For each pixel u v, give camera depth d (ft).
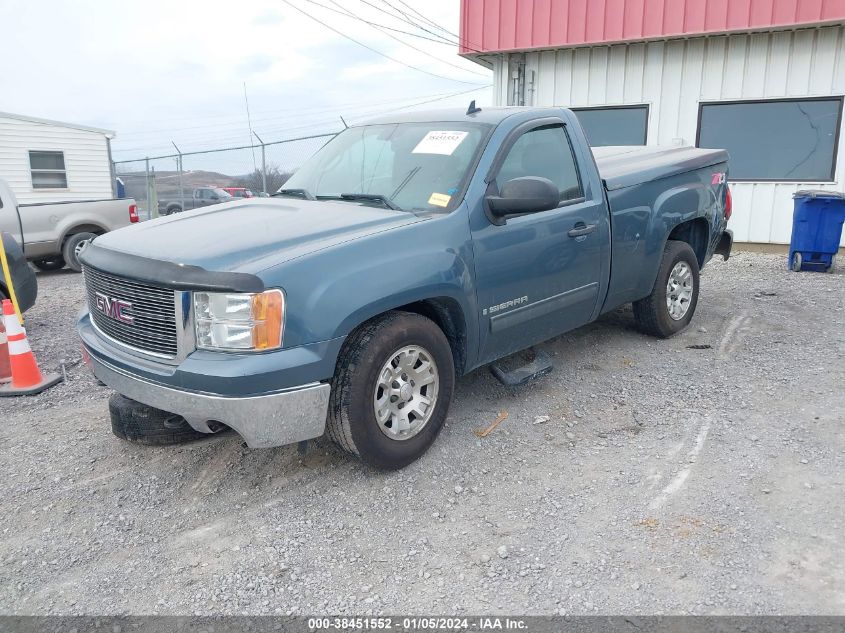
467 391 15.80
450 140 14.03
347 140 15.96
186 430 12.80
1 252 18.21
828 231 29.71
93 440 13.92
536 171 14.57
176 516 11.10
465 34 39.52
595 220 15.52
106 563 9.94
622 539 10.06
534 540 10.14
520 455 12.78
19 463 13.00
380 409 11.59
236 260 10.46
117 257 11.35
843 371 16.55
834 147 34.37
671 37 35.24
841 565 9.28
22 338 16.90
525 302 14.05
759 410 14.38
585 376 16.66
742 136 36.24
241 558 9.95
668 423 13.93
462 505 11.15
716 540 9.94
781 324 20.88
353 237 11.37
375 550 10.04
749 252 36.86
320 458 12.75
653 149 20.77
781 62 34.40
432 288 11.84
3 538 10.61
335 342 10.62
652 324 18.89
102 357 11.74
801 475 11.66
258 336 10.10
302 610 8.84
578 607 8.70
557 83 39.22
